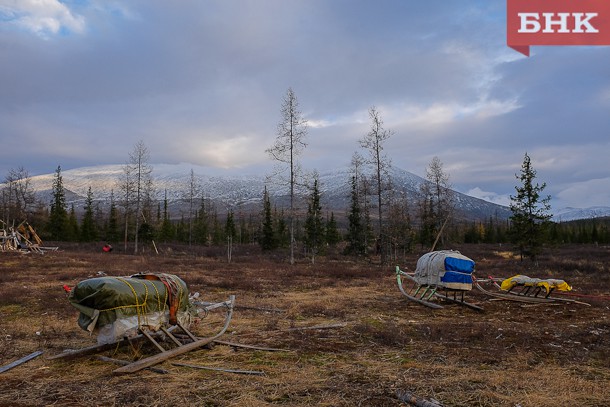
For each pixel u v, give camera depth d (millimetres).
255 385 6309
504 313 13398
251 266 30859
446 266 14078
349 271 27516
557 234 72000
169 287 8070
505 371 7051
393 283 21891
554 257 42656
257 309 13602
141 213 62625
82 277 21828
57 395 5941
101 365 7375
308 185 41250
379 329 10242
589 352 8391
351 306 14344
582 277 25938
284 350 8305
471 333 9805
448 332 10016
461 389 6152
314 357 7863
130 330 7277
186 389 6141
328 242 62781
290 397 5859
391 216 45531
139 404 5633
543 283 15258
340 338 9391
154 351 8148
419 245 65500
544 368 7242
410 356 7980
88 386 6293
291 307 13789
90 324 7059
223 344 8633
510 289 16031
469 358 7816
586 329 10641
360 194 46594
